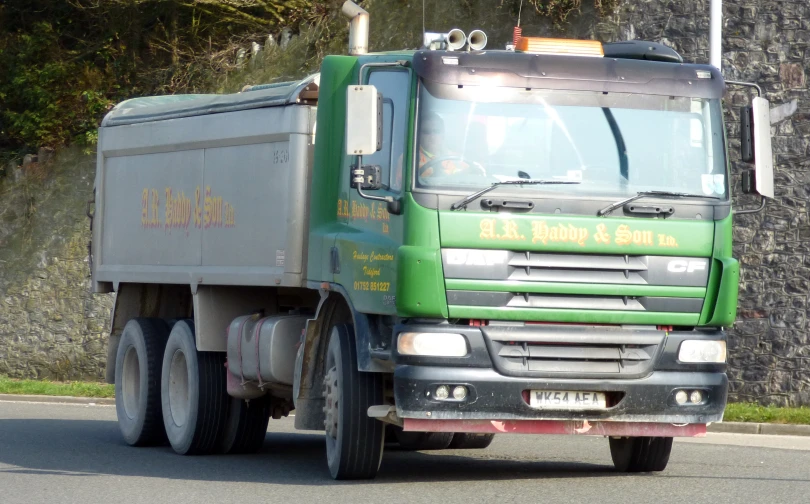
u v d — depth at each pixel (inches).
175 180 851.4
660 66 621.6
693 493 600.1
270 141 740.7
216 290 816.9
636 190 601.6
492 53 603.2
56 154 1670.8
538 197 587.5
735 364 1197.7
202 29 1851.6
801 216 1178.6
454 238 577.3
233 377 795.4
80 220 1624.0
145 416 876.0
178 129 842.2
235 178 777.6
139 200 900.0
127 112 926.4
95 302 1594.5
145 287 936.3
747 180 639.1
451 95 592.7
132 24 1857.8
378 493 600.4
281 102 727.7
